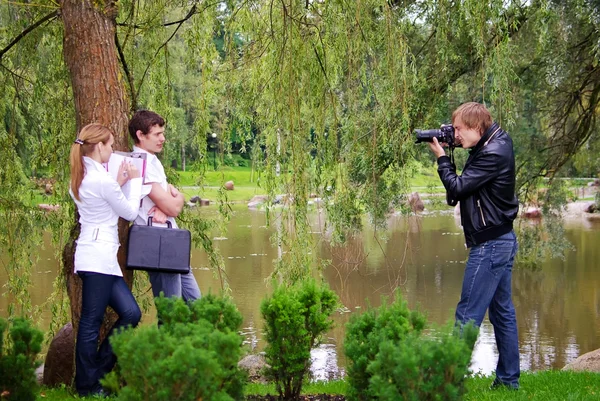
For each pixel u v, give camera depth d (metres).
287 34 7.16
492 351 10.70
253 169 7.80
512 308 5.13
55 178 7.72
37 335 3.94
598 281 16.92
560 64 12.47
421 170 11.91
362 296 14.25
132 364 3.24
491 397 4.77
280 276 7.44
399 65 7.64
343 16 7.16
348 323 4.12
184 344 3.19
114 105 5.53
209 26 7.40
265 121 7.78
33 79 8.33
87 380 4.85
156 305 3.97
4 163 8.14
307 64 7.31
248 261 18.84
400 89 7.71
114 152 4.98
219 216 7.91
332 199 8.49
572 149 14.36
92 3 5.48
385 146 7.79
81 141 4.76
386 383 3.35
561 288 16.22
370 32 7.50
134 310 4.89
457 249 21.61
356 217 9.09
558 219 15.45
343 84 8.43
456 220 31.12
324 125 7.67
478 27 7.52
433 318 12.90
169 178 7.64
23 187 8.45
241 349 3.57
